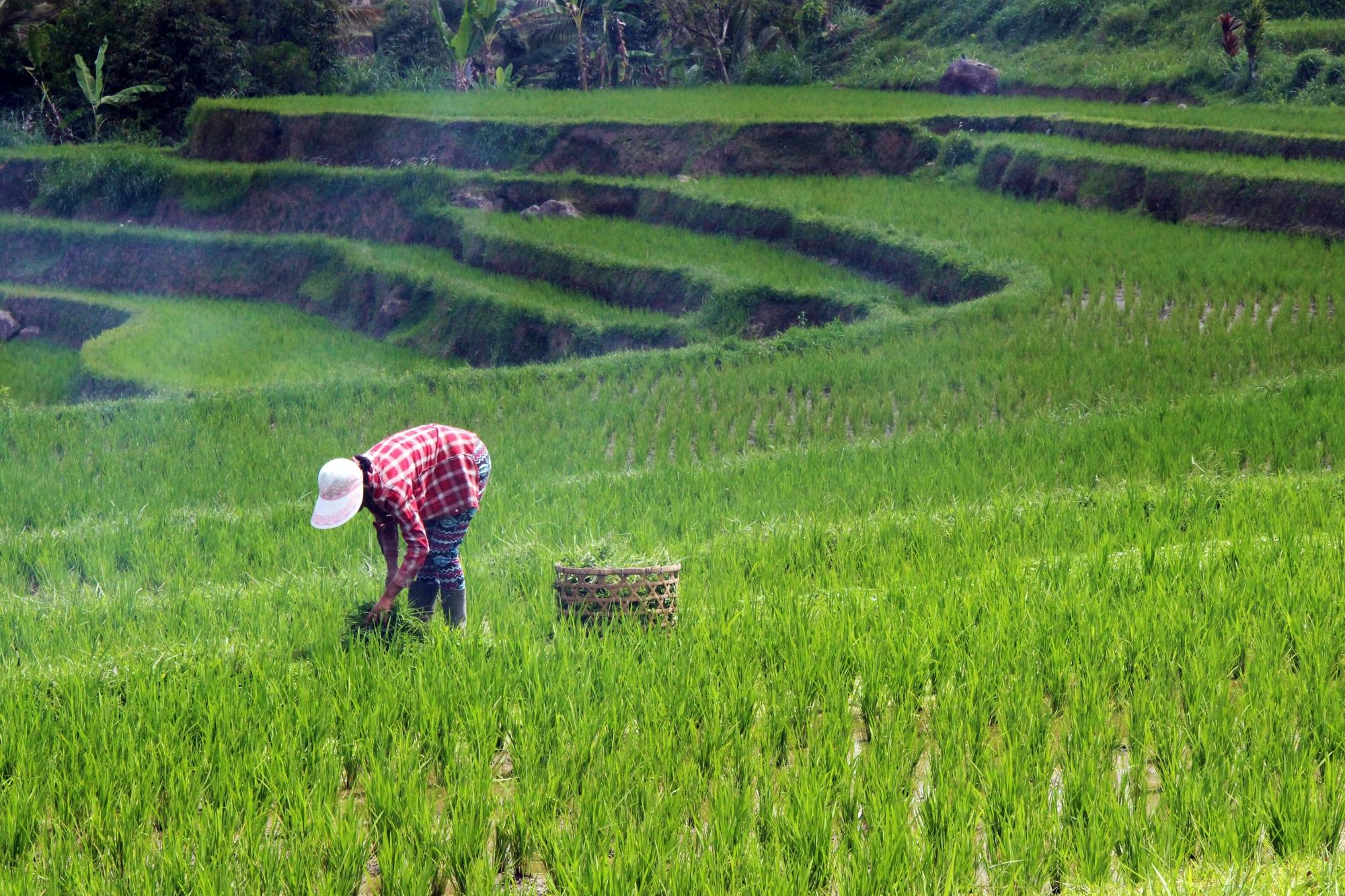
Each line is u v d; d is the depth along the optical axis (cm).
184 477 1386
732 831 462
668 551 913
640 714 576
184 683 622
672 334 2355
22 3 4869
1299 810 450
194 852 464
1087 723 539
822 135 3431
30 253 3681
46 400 2505
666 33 5059
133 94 4438
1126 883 423
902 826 453
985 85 3972
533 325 2559
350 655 642
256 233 3672
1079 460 1212
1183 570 776
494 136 3656
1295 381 1439
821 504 1104
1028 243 2439
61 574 1007
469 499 668
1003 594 727
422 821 476
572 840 461
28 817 488
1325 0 3794
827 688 592
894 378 1677
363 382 1803
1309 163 2578
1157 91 3597
